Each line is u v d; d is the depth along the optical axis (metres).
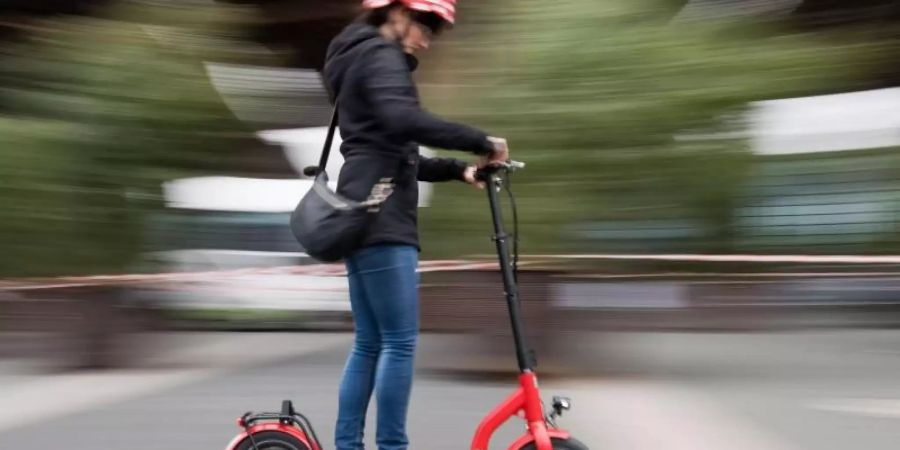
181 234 6.82
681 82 5.99
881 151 6.42
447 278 5.60
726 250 6.10
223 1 7.40
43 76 6.82
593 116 5.91
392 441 3.16
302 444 3.20
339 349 6.58
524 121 5.97
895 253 6.43
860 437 4.48
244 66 7.30
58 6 7.09
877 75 6.63
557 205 5.80
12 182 6.43
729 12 6.38
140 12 7.16
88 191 6.59
